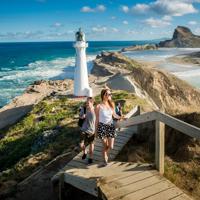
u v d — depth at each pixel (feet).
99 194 24.52
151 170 26.99
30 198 33.45
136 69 139.54
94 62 316.19
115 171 27.89
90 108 32.27
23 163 46.34
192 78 221.46
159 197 22.59
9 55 608.60
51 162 41.78
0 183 39.34
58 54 634.43
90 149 31.71
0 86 221.46
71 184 28.78
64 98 113.09
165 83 133.28
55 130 64.69
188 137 33.22
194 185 26.99
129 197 22.70
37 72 302.45
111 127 29.63
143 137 38.52
